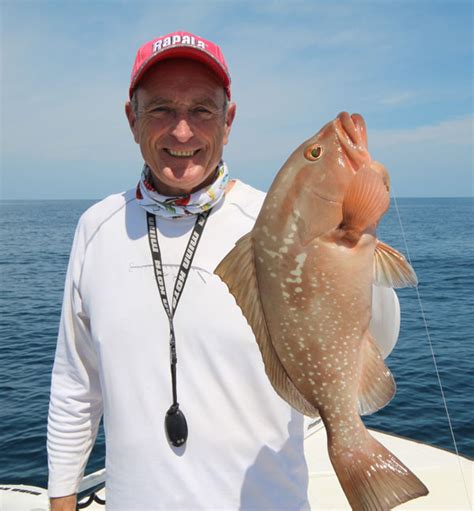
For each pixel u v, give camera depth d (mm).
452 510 3479
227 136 2314
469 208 145625
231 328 1998
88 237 2328
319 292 1669
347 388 1721
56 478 2434
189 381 2010
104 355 2137
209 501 1968
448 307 16734
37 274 26516
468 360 10188
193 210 2121
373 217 1592
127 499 2057
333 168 1615
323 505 3594
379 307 1999
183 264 2104
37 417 7691
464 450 6418
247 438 1988
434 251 36469
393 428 7094
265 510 1979
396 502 1621
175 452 1999
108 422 2156
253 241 1742
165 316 2074
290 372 1757
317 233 1646
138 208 2256
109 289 2174
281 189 1684
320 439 4516
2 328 14414
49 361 10930
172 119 2041
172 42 2006
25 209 161750
